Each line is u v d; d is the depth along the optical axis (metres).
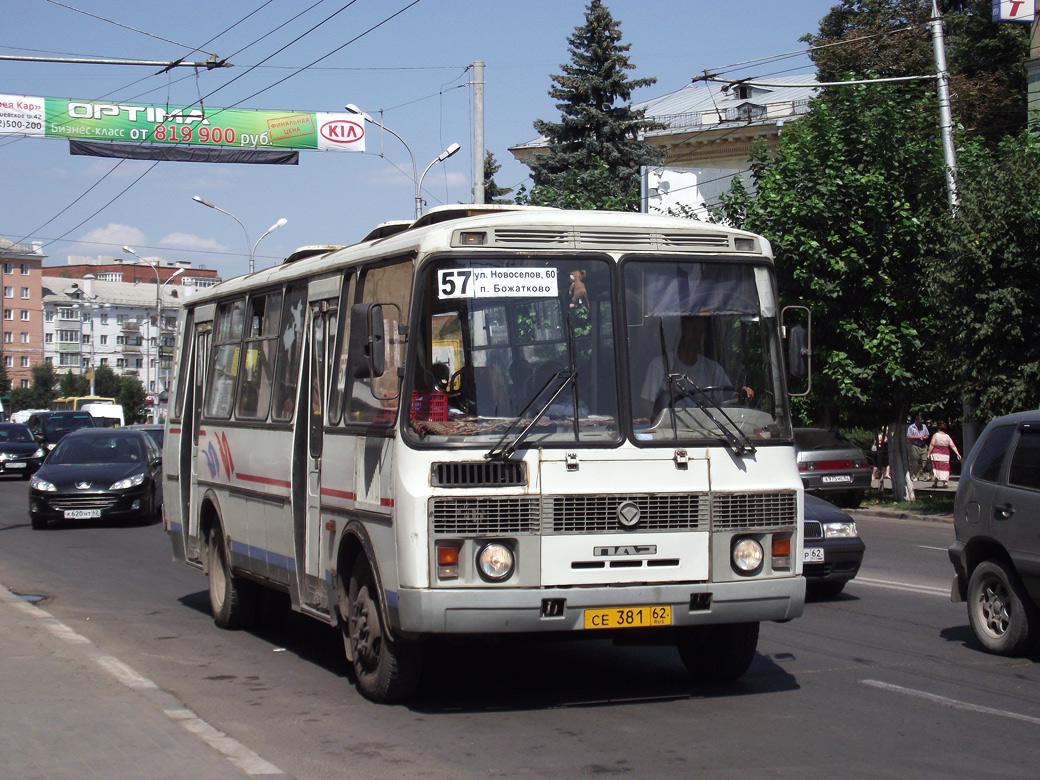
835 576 11.68
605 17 42.56
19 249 116.81
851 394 23.75
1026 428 8.98
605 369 7.04
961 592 9.62
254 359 9.96
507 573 6.69
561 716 7.15
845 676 8.34
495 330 6.93
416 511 6.65
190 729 6.48
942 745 6.48
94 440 21.64
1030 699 7.63
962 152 23.28
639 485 6.91
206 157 31.31
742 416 7.26
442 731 6.81
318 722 7.07
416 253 7.00
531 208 8.04
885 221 23.39
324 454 8.17
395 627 6.88
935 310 20.92
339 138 32.12
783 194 23.98
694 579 6.98
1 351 92.44
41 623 9.95
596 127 42.22
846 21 44.06
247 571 9.88
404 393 6.80
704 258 7.38
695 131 49.22
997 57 39.81
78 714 6.80
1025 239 18.94
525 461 6.76
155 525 20.70
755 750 6.36
